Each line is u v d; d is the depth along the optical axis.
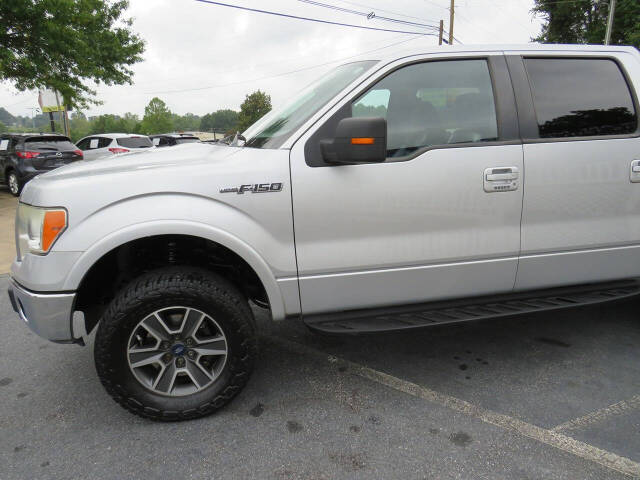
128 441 2.22
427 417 2.37
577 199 2.61
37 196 2.16
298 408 2.47
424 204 2.40
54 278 2.10
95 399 2.60
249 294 2.77
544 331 3.38
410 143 2.43
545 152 2.53
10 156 10.89
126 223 2.11
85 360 3.07
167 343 2.27
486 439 2.19
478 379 2.74
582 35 29.73
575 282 2.75
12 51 11.38
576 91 2.66
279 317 2.40
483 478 1.94
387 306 2.54
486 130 2.52
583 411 2.40
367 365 2.94
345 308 2.47
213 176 2.20
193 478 1.97
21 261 2.29
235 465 2.04
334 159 2.21
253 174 2.23
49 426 2.36
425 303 2.59
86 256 2.09
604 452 2.09
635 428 2.25
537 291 2.77
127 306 2.13
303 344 3.26
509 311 2.59
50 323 2.15
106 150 13.53
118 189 2.13
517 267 2.61
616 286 2.85
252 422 2.36
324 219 2.32
